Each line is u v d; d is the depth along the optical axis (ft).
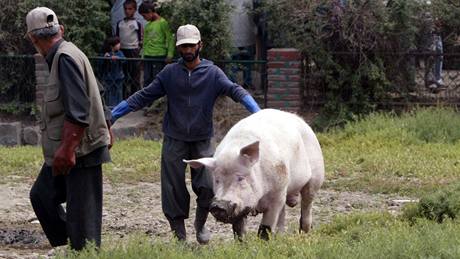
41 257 35.42
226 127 72.08
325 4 72.54
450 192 39.60
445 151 62.28
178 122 38.65
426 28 73.41
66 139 31.99
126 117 73.97
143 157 62.95
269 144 35.60
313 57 73.00
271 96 72.79
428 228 34.24
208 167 34.06
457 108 73.00
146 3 73.36
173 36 73.46
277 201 35.91
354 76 72.43
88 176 33.24
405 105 73.51
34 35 32.53
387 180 55.16
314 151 39.04
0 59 75.25
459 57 73.46
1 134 74.02
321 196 52.08
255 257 30.76
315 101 73.61
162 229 44.83
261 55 77.05
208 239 38.70
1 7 75.15
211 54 73.46
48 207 34.12
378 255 30.32
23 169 60.59
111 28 76.84
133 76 74.02
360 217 39.47
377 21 71.97
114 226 45.42
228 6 73.20
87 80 32.71
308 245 32.12
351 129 67.97
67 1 74.02
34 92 75.15
